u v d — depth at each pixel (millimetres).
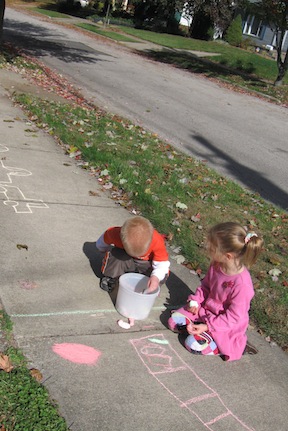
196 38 34156
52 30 24984
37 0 43188
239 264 3008
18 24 24719
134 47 24656
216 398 2793
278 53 19703
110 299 3484
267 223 5793
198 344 3076
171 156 7676
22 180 5207
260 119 13398
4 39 17797
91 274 3730
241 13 34906
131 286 3496
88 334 3068
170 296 3742
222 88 17812
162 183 6164
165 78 17078
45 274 3586
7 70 11641
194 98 14500
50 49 17969
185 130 10312
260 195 7184
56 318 3135
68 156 6371
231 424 2629
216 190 6516
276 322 3674
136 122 9984
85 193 5293
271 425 2691
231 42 33844
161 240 3449
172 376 2887
